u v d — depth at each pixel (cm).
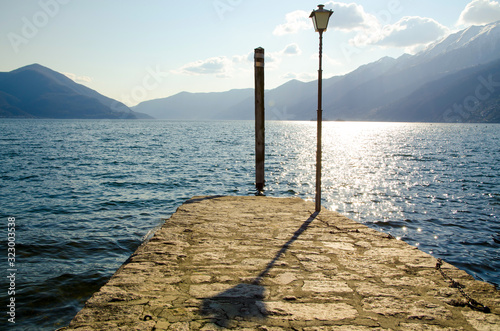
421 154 3850
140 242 880
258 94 1257
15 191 1541
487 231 1092
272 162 3006
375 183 2012
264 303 332
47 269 684
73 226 1012
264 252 489
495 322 302
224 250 497
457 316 312
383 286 377
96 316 303
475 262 829
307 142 5988
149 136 6738
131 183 1802
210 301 335
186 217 707
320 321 299
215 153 3544
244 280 389
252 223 661
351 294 355
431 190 1802
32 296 563
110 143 4731
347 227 631
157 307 321
